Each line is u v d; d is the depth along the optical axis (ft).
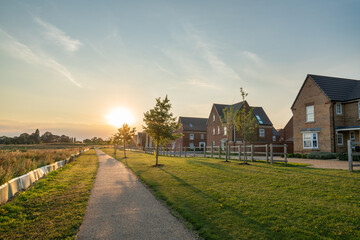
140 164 63.26
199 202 23.36
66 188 30.91
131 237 15.79
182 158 81.30
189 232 16.62
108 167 57.72
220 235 15.78
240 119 61.87
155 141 60.70
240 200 23.65
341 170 38.32
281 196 24.72
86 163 69.62
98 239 15.48
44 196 26.37
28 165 44.32
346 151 73.36
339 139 73.97
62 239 15.57
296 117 84.69
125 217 19.76
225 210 20.80
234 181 33.58
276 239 15.14
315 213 19.35
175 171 45.42
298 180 31.68
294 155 75.20
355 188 26.05
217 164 54.34
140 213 20.80
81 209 21.74
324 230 16.24
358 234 15.48
